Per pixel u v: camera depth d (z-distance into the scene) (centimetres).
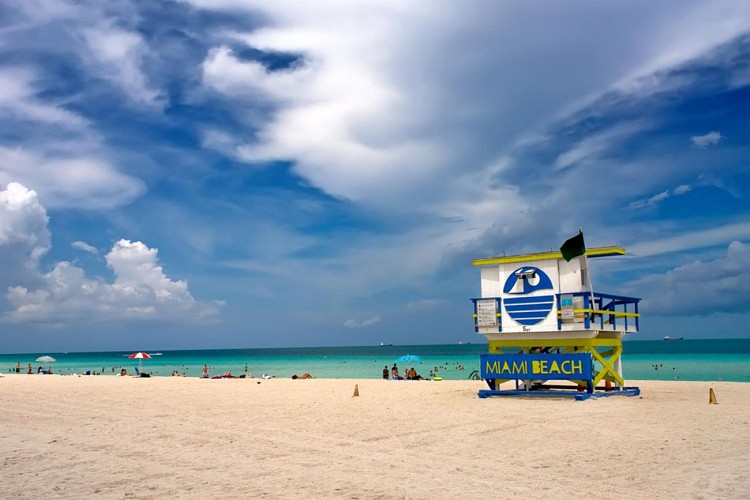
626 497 742
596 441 1153
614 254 1981
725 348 16838
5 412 1764
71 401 2109
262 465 961
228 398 2223
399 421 1489
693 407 1669
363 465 957
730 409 1616
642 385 2648
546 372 1950
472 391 2375
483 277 2162
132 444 1177
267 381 3650
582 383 2111
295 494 766
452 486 805
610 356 2253
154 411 1772
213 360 14588
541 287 2017
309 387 2881
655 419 1434
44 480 859
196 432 1334
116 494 775
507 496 750
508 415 1563
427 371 7075
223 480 852
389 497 747
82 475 892
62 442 1205
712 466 915
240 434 1299
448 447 1120
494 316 2070
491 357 2047
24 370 8956
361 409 1781
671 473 873
